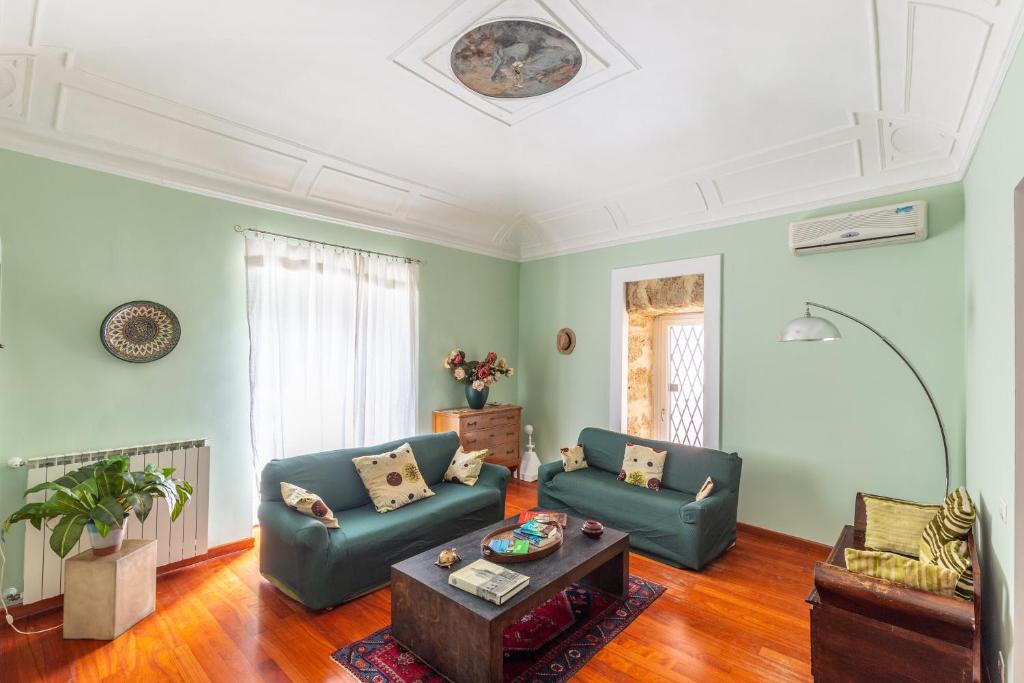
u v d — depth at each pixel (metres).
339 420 4.04
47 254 2.76
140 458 2.97
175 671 2.20
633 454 3.99
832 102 2.67
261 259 3.60
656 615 2.69
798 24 2.03
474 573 2.30
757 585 3.04
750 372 3.94
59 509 2.40
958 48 1.94
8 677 2.14
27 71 2.42
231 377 3.50
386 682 2.15
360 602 2.81
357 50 2.30
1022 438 1.68
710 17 2.02
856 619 1.91
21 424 2.67
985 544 2.24
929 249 3.13
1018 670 1.65
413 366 4.64
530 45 2.26
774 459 3.79
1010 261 1.78
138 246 3.08
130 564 2.52
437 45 2.27
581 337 5.19
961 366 3.01
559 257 5.43
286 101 2.79
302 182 3.71
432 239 4.88
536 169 3.81
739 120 2.94
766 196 3.77
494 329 5.58
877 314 3.34
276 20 2.08
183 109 2.84
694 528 3.18
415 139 3.29
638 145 3.35
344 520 3.09
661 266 4.51
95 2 1.95
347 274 4.13
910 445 3.20
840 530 3.47
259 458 3.57
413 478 3.55
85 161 2.87
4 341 2.62
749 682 2.15
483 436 4.95
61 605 2.71
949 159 2.98
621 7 1.99
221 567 3.23
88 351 2.89
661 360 5.06
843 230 3.35
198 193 3.34
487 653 1.99
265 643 2.41
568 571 2.40
